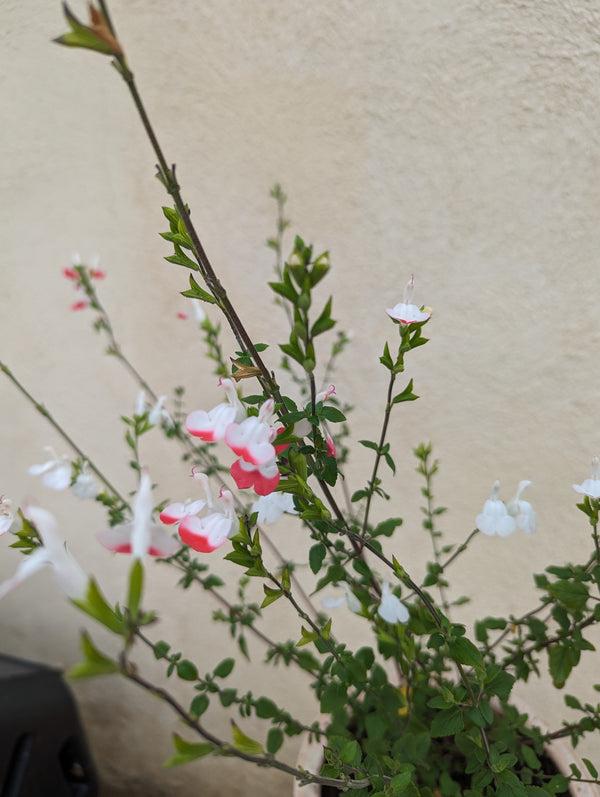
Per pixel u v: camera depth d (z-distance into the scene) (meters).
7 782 0.41
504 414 0.43
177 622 0.55
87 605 0.13
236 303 0.47
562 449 0.42
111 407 0.52
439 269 0.42
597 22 0.35
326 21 0.39
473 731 0.29
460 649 0.25
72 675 0.12
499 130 0.38
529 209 0.39
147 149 0.45
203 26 0.41
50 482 0.34
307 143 0.42
